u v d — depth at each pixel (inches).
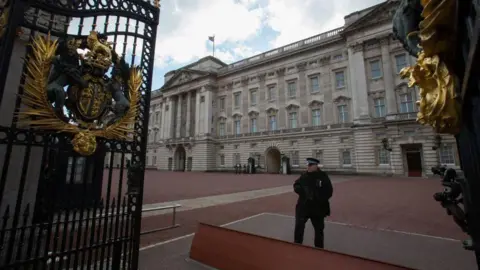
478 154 53.5
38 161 149.3
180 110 2202.3
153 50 152.2
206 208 417.4
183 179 1097.4
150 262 182.2
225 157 1859.0
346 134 1331.2
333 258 124.8
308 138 1472.7
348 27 1312.7
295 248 141.3
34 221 131.1
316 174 207.8
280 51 1697.8
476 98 49.4
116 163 1472.7
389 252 211.5
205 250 182.4
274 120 1662.2
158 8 154.6
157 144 2465.6
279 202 477.4
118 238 134.0
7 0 109.8
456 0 46.1
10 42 101.1
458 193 70.5
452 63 58.7
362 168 1203.2
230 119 1887.3
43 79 106.6
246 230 281.7
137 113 141.0
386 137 1136.8
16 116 103.8
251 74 1803.6
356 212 378.6
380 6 1210.0
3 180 98.0
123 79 137.3
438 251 211.3
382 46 1222.9
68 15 117.8
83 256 118.8
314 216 201.9
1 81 97.4
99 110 123.6
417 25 78.7
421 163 1047.6
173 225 293.7
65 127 112.0
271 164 1673.2
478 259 60.8
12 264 98.9
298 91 1565.0
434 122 65.2
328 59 1464.1
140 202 141.6
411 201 459.8
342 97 1378.0
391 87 1176.2
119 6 135.7
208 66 2018.9
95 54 122.3
